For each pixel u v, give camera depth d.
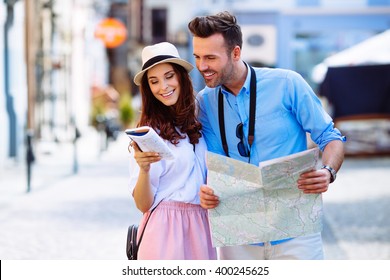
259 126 4.14
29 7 19.77
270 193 3.96
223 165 3.91
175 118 4.23
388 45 19.81
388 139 21.03
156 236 4.11
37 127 22.69
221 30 3.95
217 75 4.00
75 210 11.30
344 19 30.36
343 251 8.23
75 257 7.84
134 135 3.75
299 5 30.16
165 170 4.13
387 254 8.02
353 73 20.61
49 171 17.31
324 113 4.18
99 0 40.00
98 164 19.55
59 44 26.81
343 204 11.86
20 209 11.33
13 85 19.03
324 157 4.09
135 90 48.84
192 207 4.19
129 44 48.56
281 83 4.14
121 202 12.26
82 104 33.47
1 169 17.33
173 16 50.16
